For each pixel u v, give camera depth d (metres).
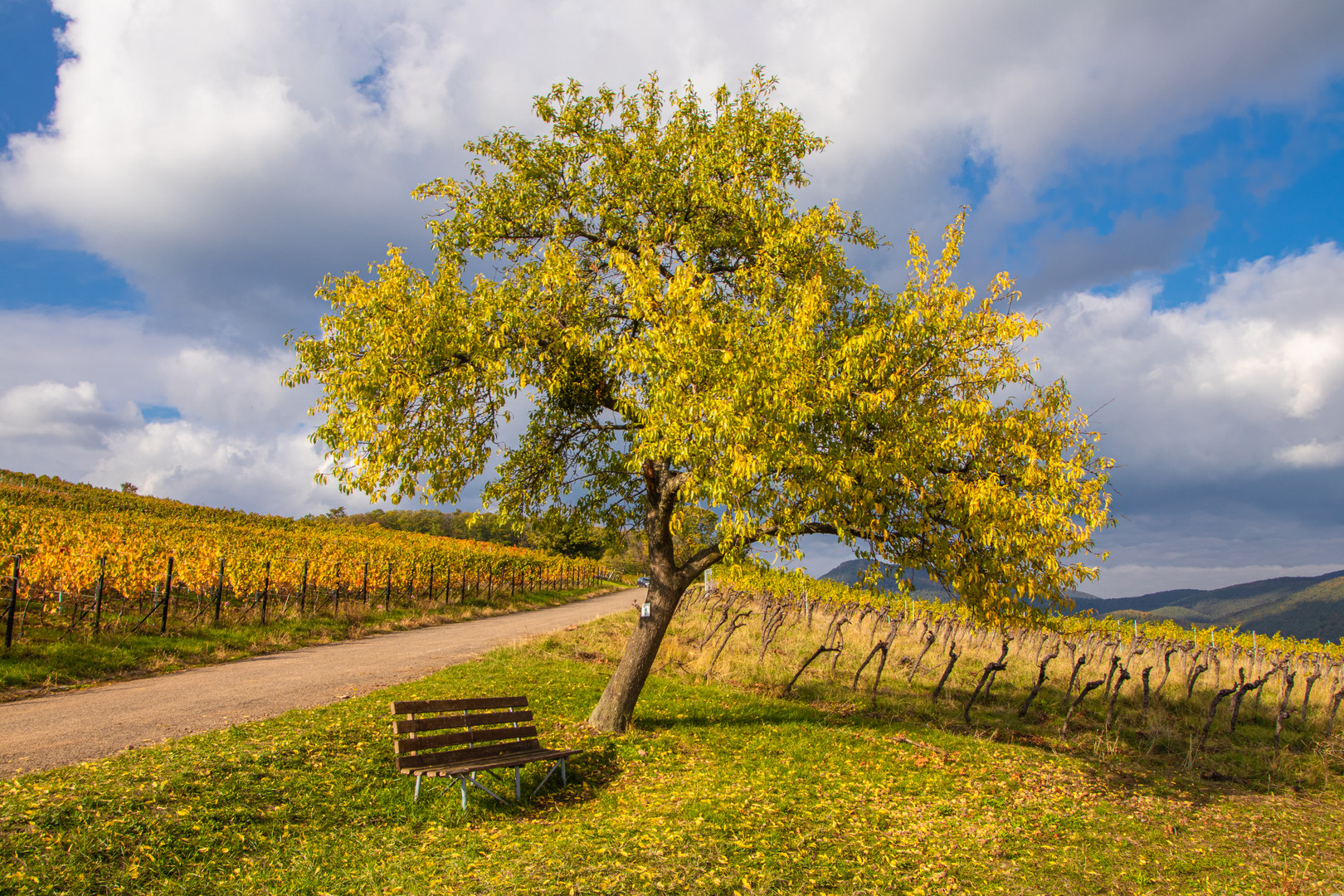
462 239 10.72
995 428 8.83
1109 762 10.17
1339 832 7.60
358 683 12.46
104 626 15.54
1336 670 18.75
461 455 10.10
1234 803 8.49
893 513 9.34
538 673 14.13
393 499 9.67
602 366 10.39
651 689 13.36
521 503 11.28
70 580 15.81
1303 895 5.80
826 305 8.68
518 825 6.28
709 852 5.58
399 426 9.57
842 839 6.26
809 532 9.51
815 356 8.42
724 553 9.20
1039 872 5.89
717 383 8.11
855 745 9.97
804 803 7.21
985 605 9.16
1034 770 9.22
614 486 11.91
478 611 29.00
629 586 66.56
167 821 5.44
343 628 20.33
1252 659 20.72
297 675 13.10
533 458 11.34
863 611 26.95
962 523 8.82
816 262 10.45
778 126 10.74
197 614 18.14
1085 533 8.28
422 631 22.22
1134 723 12.83
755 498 8.34
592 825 6.21
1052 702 14.47
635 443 9.31
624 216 10.53
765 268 9.78
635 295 8.90
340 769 7.08
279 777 6.66
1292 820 7.96
